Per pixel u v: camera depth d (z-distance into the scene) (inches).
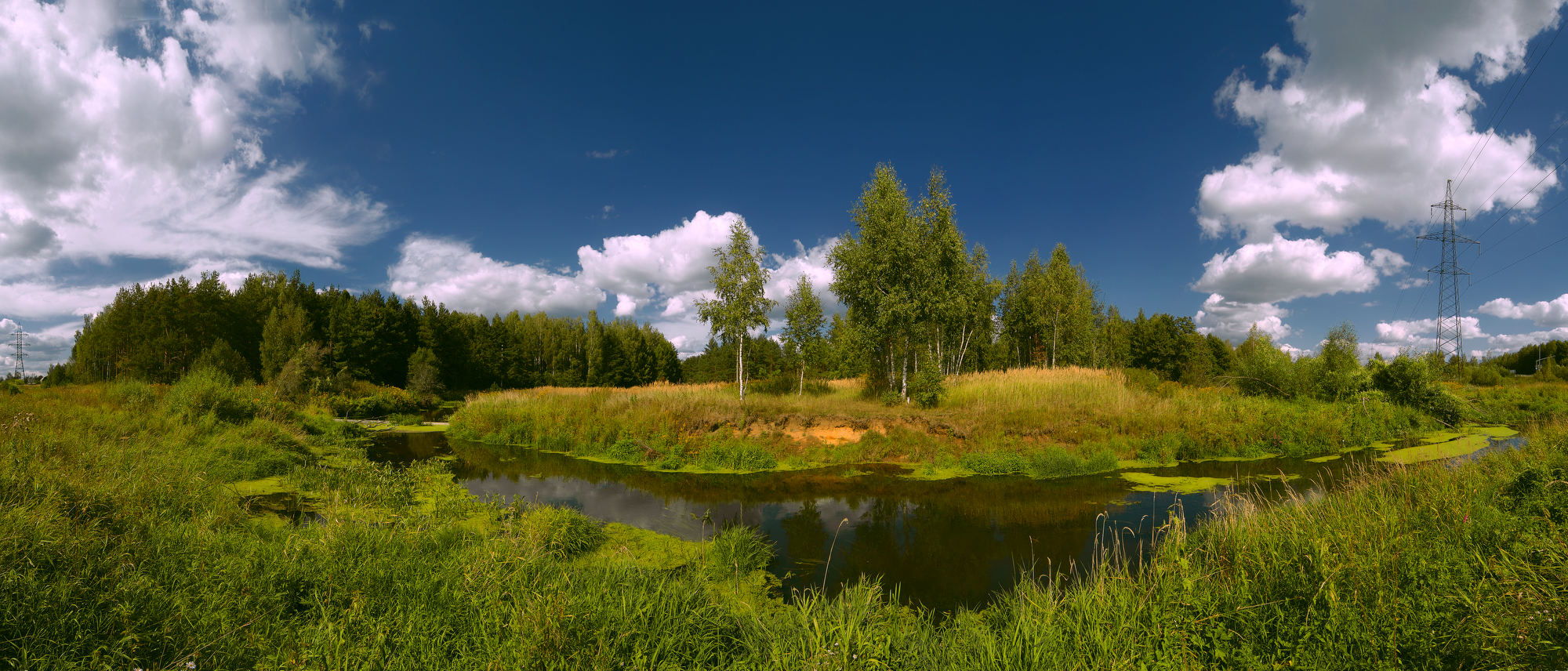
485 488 504.1
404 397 1369.3
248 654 151.1
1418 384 887.7
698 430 660.1
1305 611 167.6
